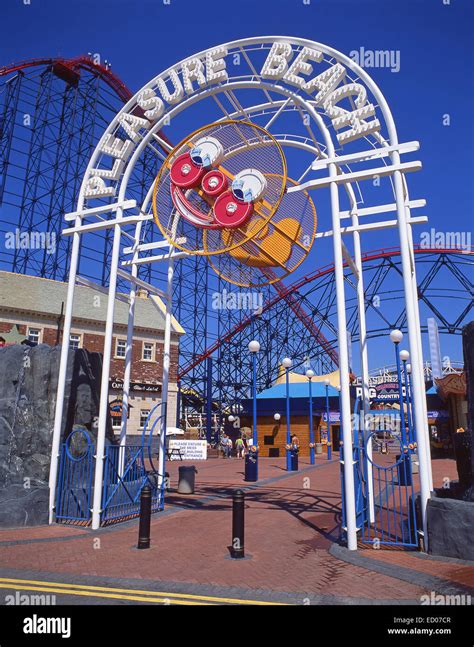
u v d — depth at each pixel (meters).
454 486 8.16
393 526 8.98
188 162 10.51
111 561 6.97
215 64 10.20
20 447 10.41
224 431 43.09
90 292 33.84
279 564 6.73
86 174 11.46
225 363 44.59
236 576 6.16
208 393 42.12
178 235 12.38
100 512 9.54
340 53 9.14
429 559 6.69
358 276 10.26
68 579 6.07
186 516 10.61
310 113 9.30
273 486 15.59
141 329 35.72
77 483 10.17
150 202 12.56
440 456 31.36
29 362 11.05
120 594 5.47
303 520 10.00
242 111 10.66
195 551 7.54
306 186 8.95
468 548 6.51
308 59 9.69
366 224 10.14
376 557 6.87
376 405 35.41
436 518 6.93
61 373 10.23
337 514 10.63
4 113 33.31
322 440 35.16
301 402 35.03
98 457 9.61
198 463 27.02
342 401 7.79
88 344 32.88
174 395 36.19
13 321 30.06
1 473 10.11
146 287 12.40
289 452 21.70
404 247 7.97
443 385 28.95
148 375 35.22
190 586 5.73
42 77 34.75
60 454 10.21
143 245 12.49
